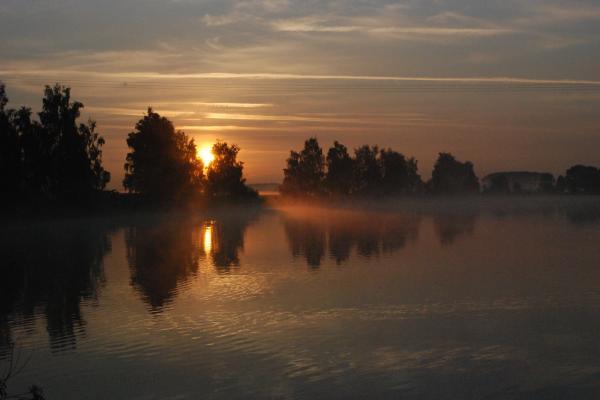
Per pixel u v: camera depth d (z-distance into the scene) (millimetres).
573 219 117688
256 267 52281
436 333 30094
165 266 54250
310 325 31766
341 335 29891
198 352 27750
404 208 174000
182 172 120000
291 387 23797
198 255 62000
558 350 27438
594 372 24875
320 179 162000
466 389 23281
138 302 38219
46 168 91500
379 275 46688
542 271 47656
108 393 23609
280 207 161125
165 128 116062
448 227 97938
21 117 90500
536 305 35500
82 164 93625
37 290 43562
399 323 31953
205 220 122188
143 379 24828
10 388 24172
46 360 27203
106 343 29359
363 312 34312
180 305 36938
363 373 24875
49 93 92312
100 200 102438
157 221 115750
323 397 22781
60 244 75438
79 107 93938
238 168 147250
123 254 64125
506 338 29172
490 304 35844
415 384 23906
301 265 53156
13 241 79312
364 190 171250
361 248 66562
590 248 64062
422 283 42750
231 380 24500
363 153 171625
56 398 23328
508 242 71625
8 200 88125
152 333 30797
